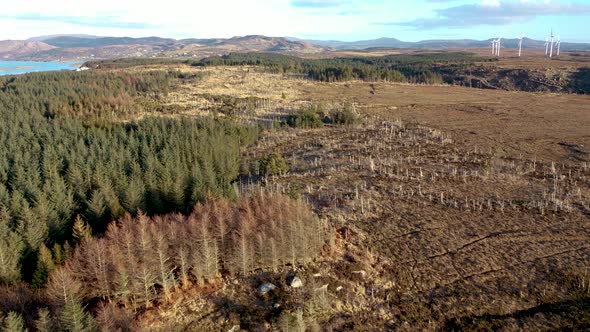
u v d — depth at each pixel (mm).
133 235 36406
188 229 37594
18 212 47969
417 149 76938
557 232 42062
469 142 81375
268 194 50062
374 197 53125
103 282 32219
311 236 38281
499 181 57625
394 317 31422
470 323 30250
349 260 37750
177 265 34875
